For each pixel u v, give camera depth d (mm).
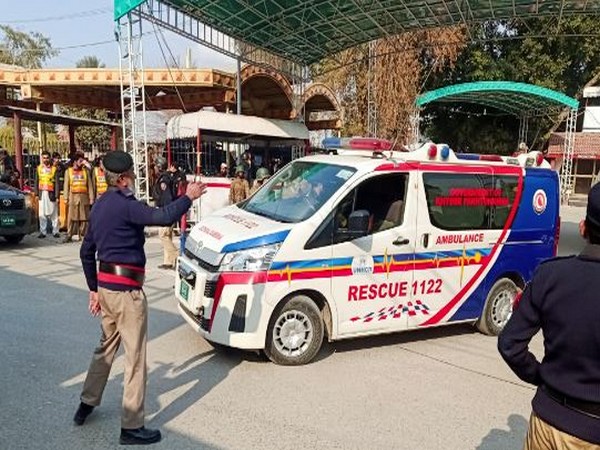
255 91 21016
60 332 5562
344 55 24203
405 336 6113
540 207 6414
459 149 30125
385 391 4539
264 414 4000
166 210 3451
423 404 4340
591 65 29188
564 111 27453
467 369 5160
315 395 4371
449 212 5703
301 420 3941
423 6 13273
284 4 13164
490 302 6141
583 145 31828
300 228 4871
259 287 4684
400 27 14836
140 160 13445
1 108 15227
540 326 2104
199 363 4910
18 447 3389
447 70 27234
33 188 15844
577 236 15070
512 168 6227
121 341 3729
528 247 6328
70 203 11250
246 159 15406
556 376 2012
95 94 19906
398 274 5387
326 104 24000
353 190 5180
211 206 12797
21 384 4301
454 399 4473
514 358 2115
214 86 17062
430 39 23656
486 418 4164
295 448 3555
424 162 5637
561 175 28422
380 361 5254
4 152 15656
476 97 23266
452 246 5727
